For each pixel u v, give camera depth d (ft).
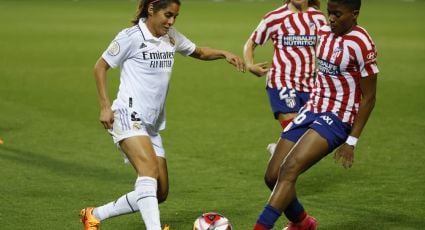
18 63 175.22
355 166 80.84
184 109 118.42
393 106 121.29
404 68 170.50
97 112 114.32
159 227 48.98
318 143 49.85
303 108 53.06
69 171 77.46
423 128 102.83
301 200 67.15
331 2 48.93
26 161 81.56
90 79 150.82
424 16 329.72
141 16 51.11
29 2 412.16
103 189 70.44
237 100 127.85
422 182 73.77
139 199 49.44
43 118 108.47
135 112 50.55
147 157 50.16
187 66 176.04
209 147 90.79
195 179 75.10
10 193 68.08
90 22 288.71
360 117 50.08
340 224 59.57
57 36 238.68
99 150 88.07
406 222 60.18
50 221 59.62
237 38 230.68
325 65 50.57
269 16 67.15
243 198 67.87
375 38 239.71
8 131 98.48
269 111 117.29
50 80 148.66
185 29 258.98
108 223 59.62
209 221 51.21
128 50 50.49
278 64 67.87
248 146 91.56
